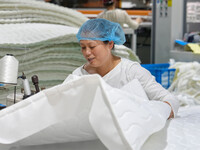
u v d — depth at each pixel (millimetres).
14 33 2420
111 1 4754
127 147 928
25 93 1770
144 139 1021
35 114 1048
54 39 2334
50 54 2420
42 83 2486
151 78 1781
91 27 1640
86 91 994
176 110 1655
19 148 1274
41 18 2789
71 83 1007
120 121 929
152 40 4930
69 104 1022
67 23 2918
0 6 2619
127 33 4809
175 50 4445
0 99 2256
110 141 943
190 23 4695
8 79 1745
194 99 3125
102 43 1667
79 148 1203
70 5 6062
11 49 2262
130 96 1055
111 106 922
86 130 1097
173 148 1166
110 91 967
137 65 1819
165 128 1364
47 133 1129
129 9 6051
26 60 2336
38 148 1251
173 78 3479
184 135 1294
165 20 4547
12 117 1058
